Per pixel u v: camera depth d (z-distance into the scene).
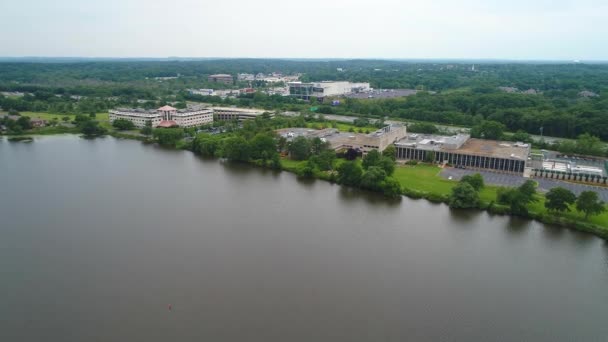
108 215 184.12
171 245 156.75
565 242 165.50
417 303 124.88
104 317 117.00
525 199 188.88
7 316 117.44
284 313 119.06
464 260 150.12
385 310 121.19
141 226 173.12
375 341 109.00
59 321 115.44
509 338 111.50
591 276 141.62
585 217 183.00
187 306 121.62
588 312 122.62
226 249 154.12
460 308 123.06
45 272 138.88
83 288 130.12
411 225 179.25
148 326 113.31
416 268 143.88
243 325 113.88
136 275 137.00
